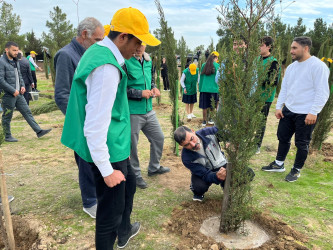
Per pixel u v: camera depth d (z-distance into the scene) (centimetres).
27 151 525
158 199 341
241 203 256
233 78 220
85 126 160
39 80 1969
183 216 300
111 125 178
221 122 235
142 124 358
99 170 173
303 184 387
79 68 167
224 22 219
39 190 364
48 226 284
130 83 341
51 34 3912
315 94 361
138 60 341
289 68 401
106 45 170
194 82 769
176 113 492
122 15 170
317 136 511
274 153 517
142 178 376
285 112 402
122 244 247
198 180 317
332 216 304
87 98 162
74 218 299
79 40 279
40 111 869
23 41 3491
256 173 425
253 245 254
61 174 417
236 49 220
